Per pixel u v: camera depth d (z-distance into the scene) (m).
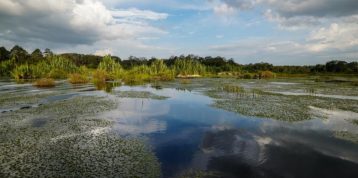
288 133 23.09
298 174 14.78
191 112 32.66
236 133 23.19
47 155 17.27
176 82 88.75
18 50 138.62
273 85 72.38
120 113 31.48
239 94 50.09
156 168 15.46
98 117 28.86
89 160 16.48
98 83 80.19
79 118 28.11
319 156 17.56
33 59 137.12
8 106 34.75
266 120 28.06
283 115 30.34
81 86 66.31
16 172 14.58
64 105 35.66
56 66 120.31
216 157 17.38
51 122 26.16
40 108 33.38
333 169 15.49
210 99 44.06
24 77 98.94
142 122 27.19
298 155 17.69
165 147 19.34
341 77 116.12
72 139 20.81
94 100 40.69
